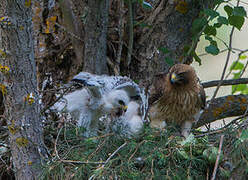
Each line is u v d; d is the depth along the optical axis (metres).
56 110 2.76
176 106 2.82
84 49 2.84
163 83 2.84
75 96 2.72
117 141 2.52
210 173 2.44
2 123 2.81
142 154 2.45
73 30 2.83
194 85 2.81
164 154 2.46
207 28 2.81
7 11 2.22
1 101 2.83
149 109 2.86
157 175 2.39
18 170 2.36
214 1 2.82
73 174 2.36
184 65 2.81
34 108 2.33
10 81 2.28
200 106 2.85
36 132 2.35
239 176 2.39
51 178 2.38
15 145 2.34
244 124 2.51
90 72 2.79
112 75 2.88
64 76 2.90
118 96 2.69
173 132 2.74
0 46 2.25
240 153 2.41
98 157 2.44
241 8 2.70
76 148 2.48
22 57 2.27
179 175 2.41
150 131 2.62
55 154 2.42
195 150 2.48
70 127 2.66
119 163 2.44
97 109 2.71
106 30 2.79
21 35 2.25
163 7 2.89
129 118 2.69
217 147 2.46
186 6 2.88
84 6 2.86
